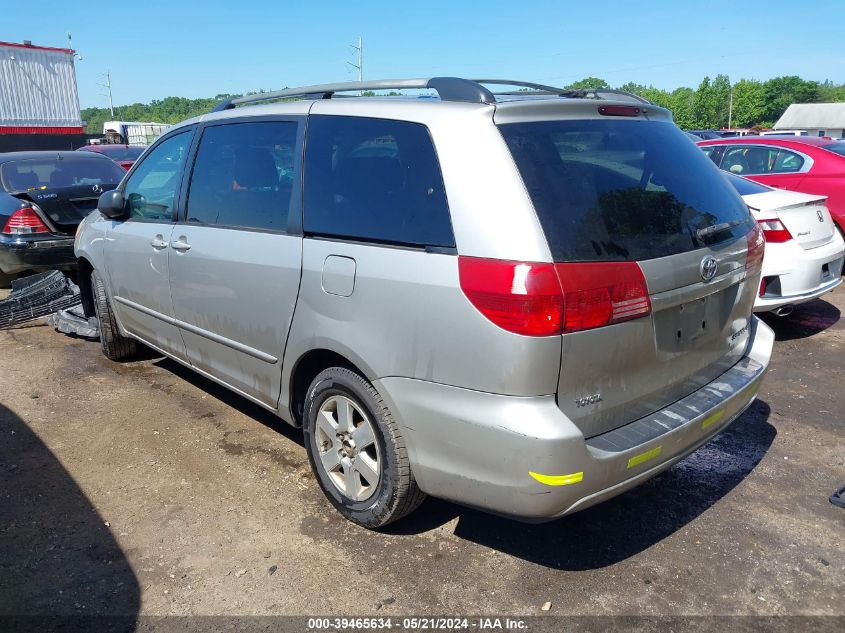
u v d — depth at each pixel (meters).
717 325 3.03
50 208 7.06
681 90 115.50
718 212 2.99
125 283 4.60
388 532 3.12
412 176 2.72
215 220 3.70
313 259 3.00
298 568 2.87
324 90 3.33
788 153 8.03
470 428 2.47
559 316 2.31
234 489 3.47
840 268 5.89
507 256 2.36
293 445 3.93
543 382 2.35
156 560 2.92
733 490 3.46
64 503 3.34
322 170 3.09
